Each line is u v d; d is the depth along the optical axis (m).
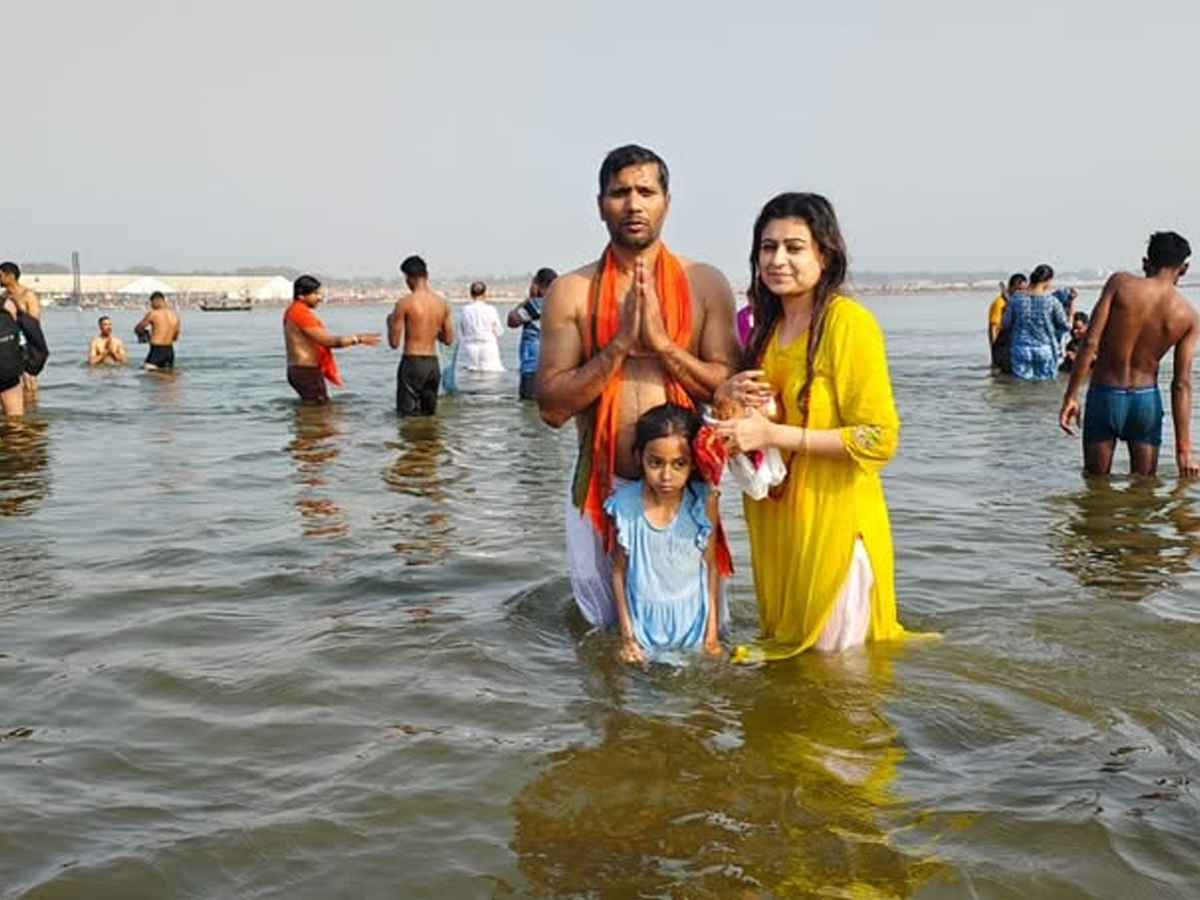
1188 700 3.71
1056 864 2.68
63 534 6.42
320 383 14.04
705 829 2.87
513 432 11.27
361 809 3.00
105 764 3.31
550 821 2.92
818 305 4.14
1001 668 4.01
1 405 12.55
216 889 2.62
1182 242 7.75
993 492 7.59
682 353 4.33
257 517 6.87
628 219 4.31
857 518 4.19
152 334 20.38
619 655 4.25
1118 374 8.00
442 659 4.20
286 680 3.98
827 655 4.18
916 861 2.70
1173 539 6.10
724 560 4.55
